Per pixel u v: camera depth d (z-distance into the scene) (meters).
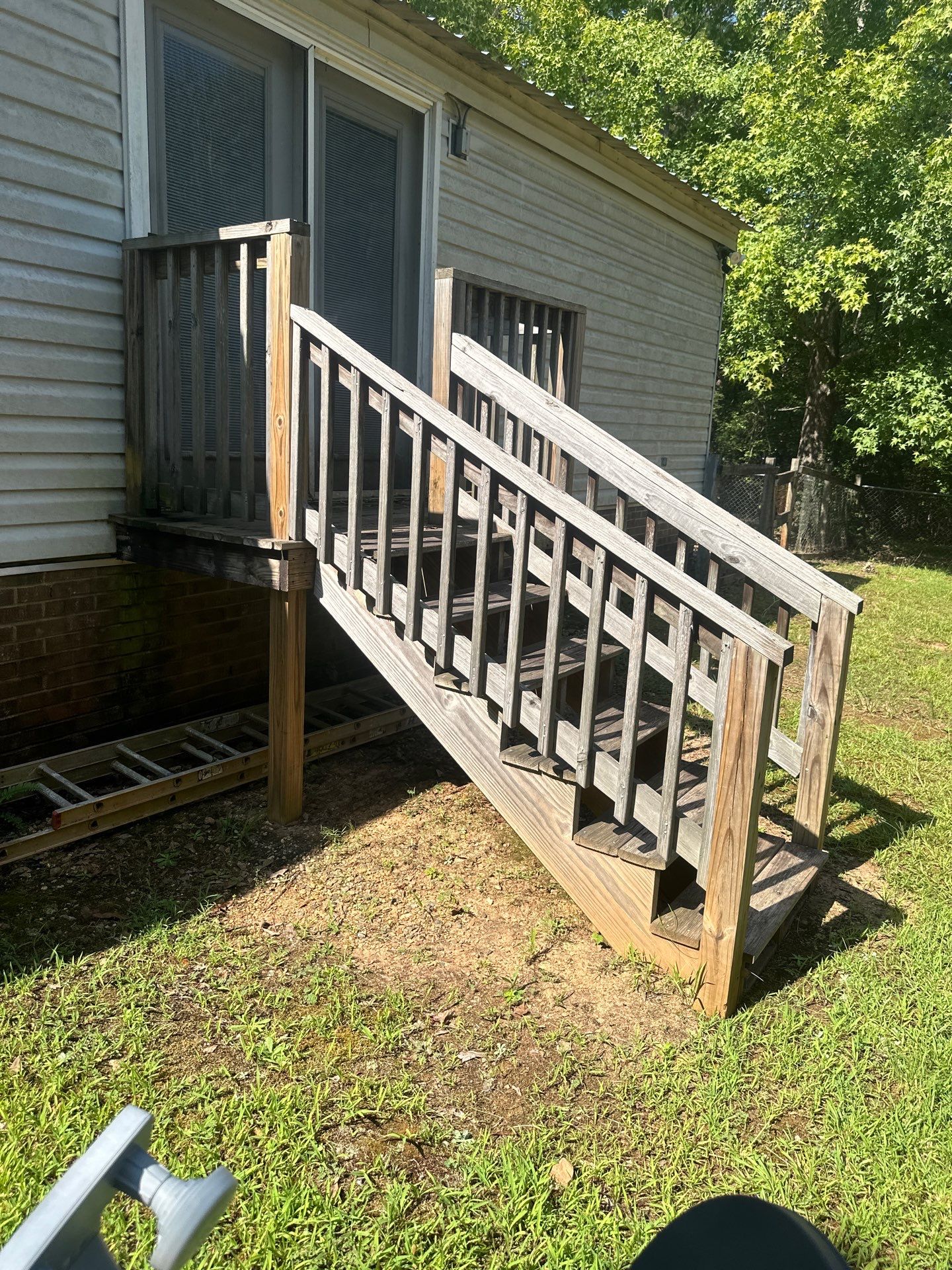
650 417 9.90
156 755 4.52
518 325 5.04
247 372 3.85
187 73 4.53
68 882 3.46
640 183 8.52
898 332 14.80
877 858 4.12
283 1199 2.09
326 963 3.05
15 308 3.84
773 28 16.53
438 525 4.56
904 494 16.64
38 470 4.03
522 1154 2.29
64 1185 0.68
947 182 12.84
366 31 5.25
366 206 5.68
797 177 14.40
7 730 4.08
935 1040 2.83
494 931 3.32
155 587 4.64
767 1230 0.82
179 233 4.09
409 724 5.33
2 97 3.67
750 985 3.10
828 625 3.69
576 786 3.16
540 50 17.67
